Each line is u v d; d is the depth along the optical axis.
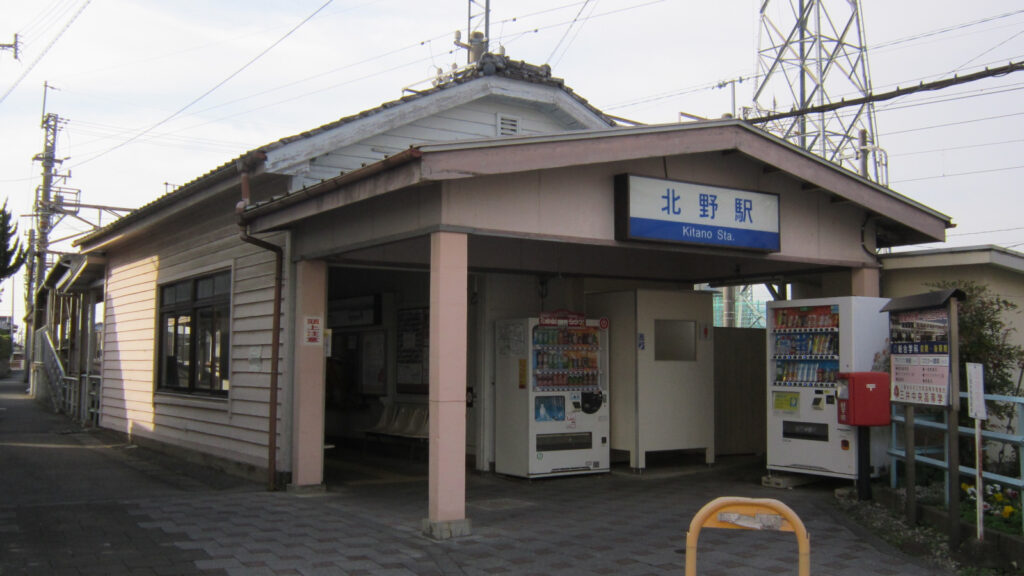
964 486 7.82
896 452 8.44
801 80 20.45
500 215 7.68
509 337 10.70
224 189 11.17
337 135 11.09
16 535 7.21
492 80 13.38
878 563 6.56
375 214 8.41
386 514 8.30
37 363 30.98
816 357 9.52
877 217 10.39
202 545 6.90
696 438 11.38
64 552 6.61
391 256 10.12
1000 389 8.61
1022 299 10.28
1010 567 6.25
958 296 6.98
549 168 7.63
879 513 8.08
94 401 18.92
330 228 9.30
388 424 13.06
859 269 10.47
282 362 10.12
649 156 8.15
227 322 12.10
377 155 11.84
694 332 11.58
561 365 10.58
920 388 7.31
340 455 13.35
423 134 12.62
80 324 21.81
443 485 7.26
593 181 8.32
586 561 6.55
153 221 13.80
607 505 8.82
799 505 8.71
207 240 12.77
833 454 9.22
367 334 14.02
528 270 11.09
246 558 6.50
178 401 13.49
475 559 6.57
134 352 15.94
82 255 18.17
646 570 6.32
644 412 10.97
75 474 11.74
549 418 10.43
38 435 17.31
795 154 9.23
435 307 7.37
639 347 11.00
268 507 8.66
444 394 7.29
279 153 10.35
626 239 8.26
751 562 6.54
